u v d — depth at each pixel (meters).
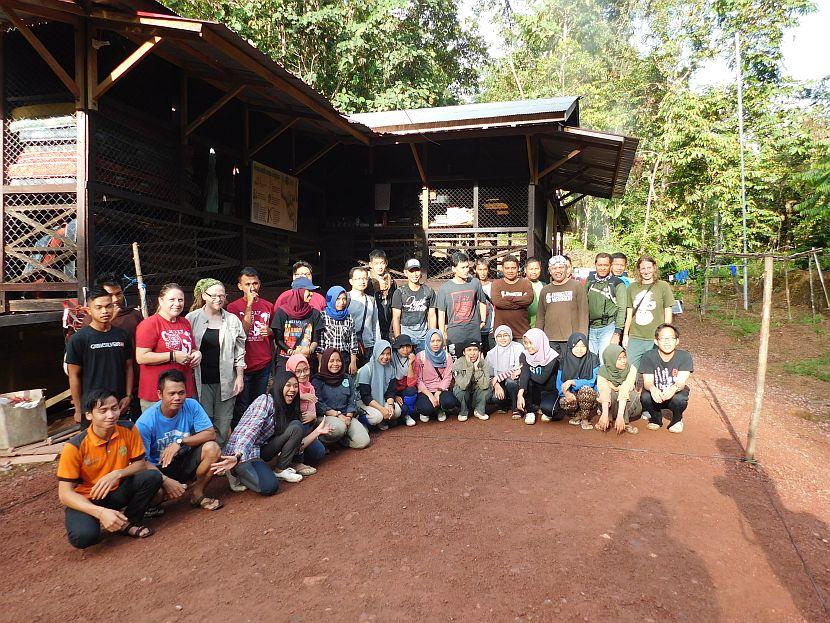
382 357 5.98
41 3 5.38
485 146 10.86
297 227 10.57
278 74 6.74
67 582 3.09
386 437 5.84
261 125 9.80
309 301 5.82
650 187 17.84
